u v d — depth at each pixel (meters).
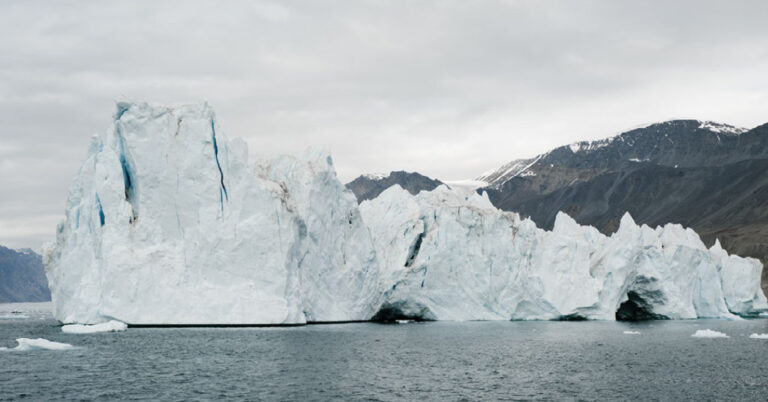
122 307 72.81
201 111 78.25
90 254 78.12
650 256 111.75
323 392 42.84
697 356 62.19
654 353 64.06
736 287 129.62
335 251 91.75
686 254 114.62
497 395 43.28
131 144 76.19
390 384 45.94
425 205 108.62
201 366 50.78
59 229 85.25
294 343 65.06
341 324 91.31
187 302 74.31
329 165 93.75
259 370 49.66
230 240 76.62
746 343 73.75
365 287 96.00
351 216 95.38
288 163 89.50
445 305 102.38
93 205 76.75
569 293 102.75
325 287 90.12
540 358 59.53
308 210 85.81
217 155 78.94
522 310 104.75
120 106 77.44
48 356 54.84
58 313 83.62
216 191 77.00
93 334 69.69
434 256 100.56
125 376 46.56
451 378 48.75
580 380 48.88
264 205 78.12
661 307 114.19
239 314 75.25
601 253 111.00
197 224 76.69
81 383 44.12
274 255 77.75
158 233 75.81
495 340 73.62
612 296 105.12
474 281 101.94
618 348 67.75
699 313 121.06
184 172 76.94
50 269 88.81
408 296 101.44
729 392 45.28
